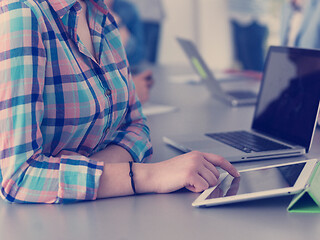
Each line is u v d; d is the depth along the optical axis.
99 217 0.93
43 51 1.01
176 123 1.80
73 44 1.10
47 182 1.00
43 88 1.03
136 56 3.76
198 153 1.10
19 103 0.98
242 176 1.09
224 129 1.68
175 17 5.46
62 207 0.99
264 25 4.13
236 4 5.02
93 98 1.11
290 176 1.01
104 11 1.24
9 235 0.86
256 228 0.85
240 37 4.16
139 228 0.87
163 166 1.06
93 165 1.02
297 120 1.42
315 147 1.43
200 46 5.55
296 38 3.11
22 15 0.99
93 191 1.01
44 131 1.08
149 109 2.05
